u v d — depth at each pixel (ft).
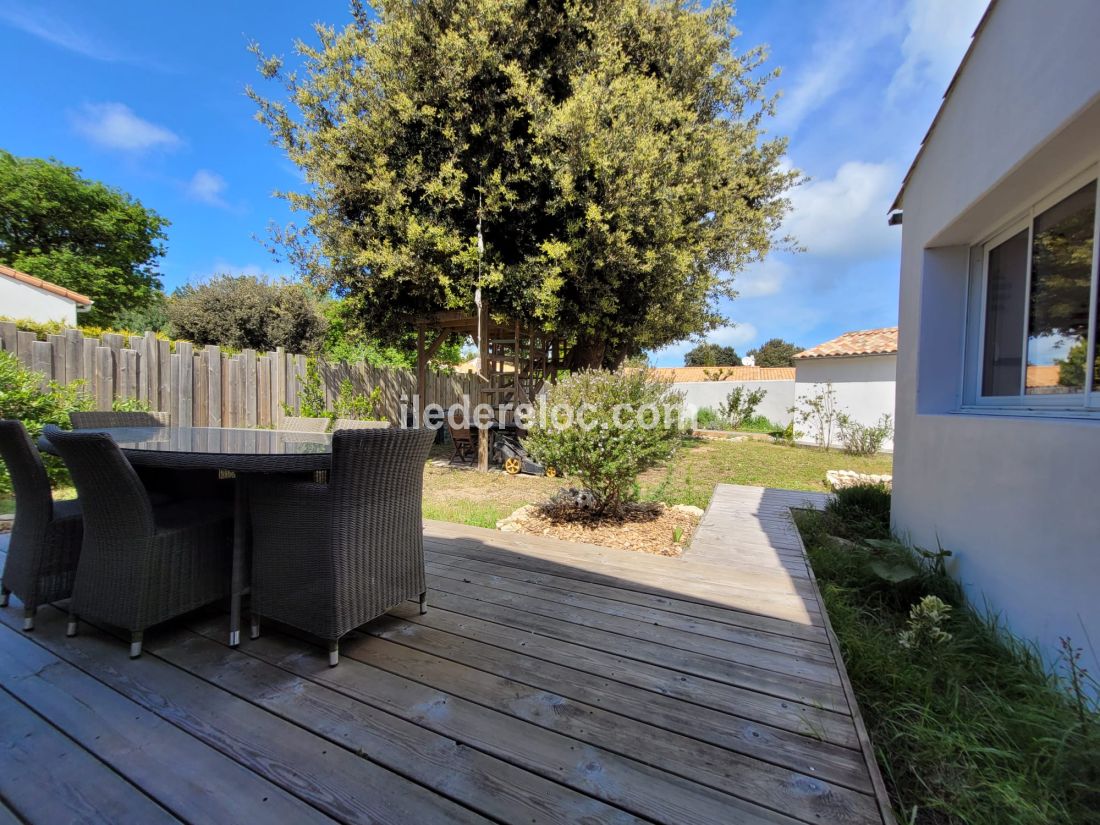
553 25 19.38
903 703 5.81
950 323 11.02
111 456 5.82
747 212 28.17
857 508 15.19
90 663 6.03
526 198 20.20
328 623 5.99
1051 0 6.39
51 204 50.06
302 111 19.29
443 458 28.60
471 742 4.78
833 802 4.13
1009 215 9.16
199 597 6.76
